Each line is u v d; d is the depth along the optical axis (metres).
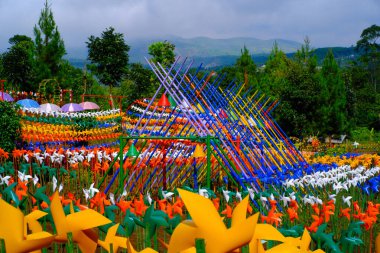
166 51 39.62
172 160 11.61
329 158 14.64
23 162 11.84
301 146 24.19
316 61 34.00
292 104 28.00
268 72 42.84
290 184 9.04
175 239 0.74
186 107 9.96
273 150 11.76
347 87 35.31
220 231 0.73
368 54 86.69
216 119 10.92
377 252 0.88
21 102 19.64
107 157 11.98
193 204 0.74
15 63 36.03
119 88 44.50
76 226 0.89
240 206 0.74
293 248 0.88
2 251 0.78
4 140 12.84
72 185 11.27
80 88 38.62
